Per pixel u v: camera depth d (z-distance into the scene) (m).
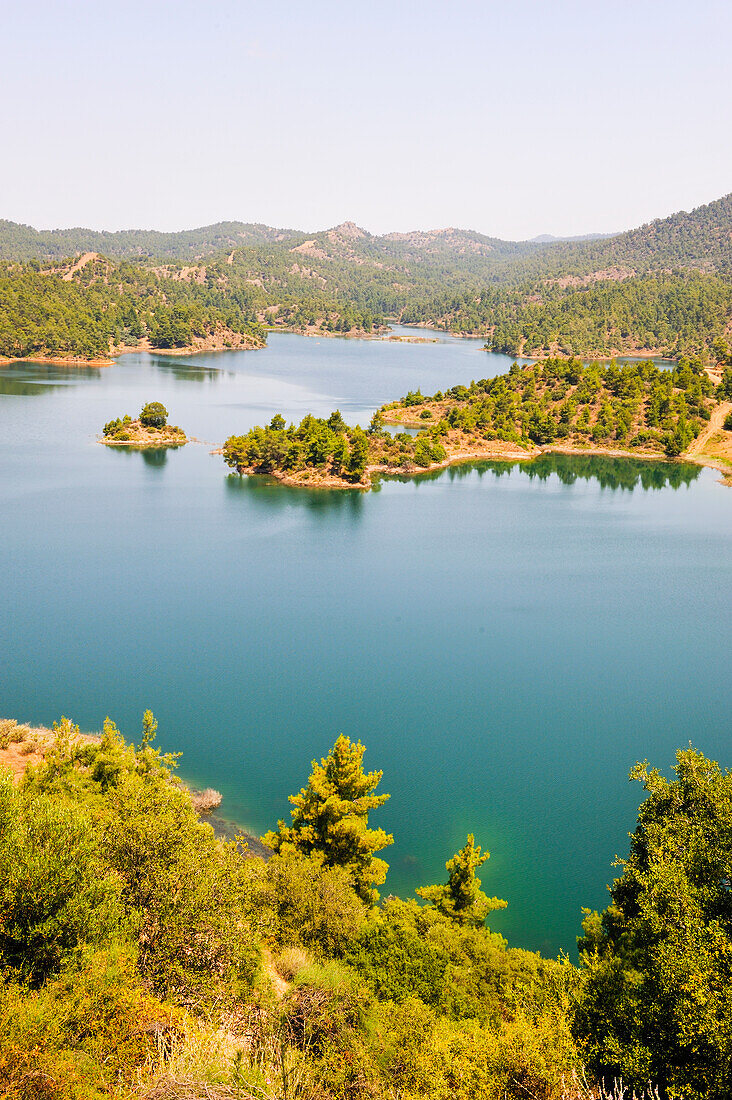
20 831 24.27
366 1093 21.73
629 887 36.44
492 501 191.75
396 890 52.69
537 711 82.00
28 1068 16.97
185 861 27.33
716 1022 20.53
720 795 32.53
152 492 181.62
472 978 33.12
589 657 97.81
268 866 38.12
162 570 128.75
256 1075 18.42
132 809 30.20
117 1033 19.27
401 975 31.86
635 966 29.70
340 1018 25.42
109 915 23.64
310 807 44.59
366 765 69.62
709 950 22.83
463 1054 23.73
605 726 78.81
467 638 103.69
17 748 58.88
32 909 22.05
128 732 73.12
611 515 179.12
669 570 137.25
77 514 160.25
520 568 137.00
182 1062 17.83
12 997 19.09
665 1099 21.83
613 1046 22.69
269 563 135.75
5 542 139.38
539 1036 23.28
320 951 32.91
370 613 112.31
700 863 28.19
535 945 47.84
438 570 134.88
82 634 99.75
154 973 23.66
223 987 24.17
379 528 162.50
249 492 187.50
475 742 74.69
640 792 66.62
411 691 86.19
